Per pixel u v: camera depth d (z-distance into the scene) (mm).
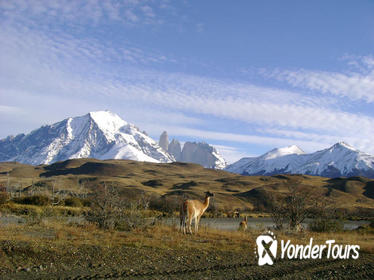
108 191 23875
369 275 13172
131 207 24281
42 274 11484
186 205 21891
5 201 52875
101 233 20234
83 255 14086
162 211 45562
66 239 17078
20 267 12156
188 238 19859
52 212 33062
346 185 188375
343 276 12828
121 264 13234
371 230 34625
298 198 27891
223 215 75938
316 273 13164
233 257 15461
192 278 11602
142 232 21547
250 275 12367
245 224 28359
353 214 100812
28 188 118562
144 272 12211
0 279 10695
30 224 24234
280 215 27781
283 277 12211
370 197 172375
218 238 20703
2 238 16047
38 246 14547
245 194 142250
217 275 12188
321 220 30906
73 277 11211
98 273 11836
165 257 14711
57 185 142000
